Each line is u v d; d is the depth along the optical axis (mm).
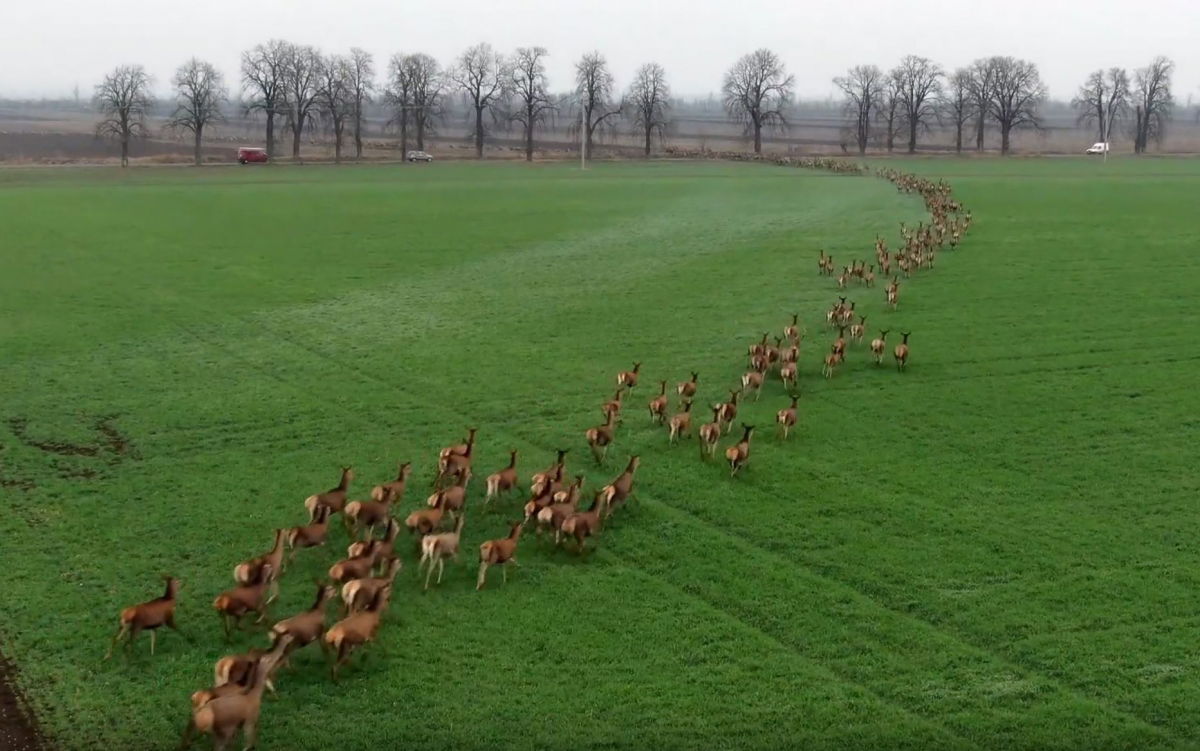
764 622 18922
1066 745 15570
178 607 19109
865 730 15875
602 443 26719
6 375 34188
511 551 20125
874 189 96750
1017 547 21844
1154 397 32219
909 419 30188
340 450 27750
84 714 15914
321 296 47344
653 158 157750
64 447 27656
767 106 185500
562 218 75812
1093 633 18484
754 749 15469
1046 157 158375
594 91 174250
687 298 47062
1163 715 16219
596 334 40438
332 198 89188
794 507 23875
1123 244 60875
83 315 42906
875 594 19938
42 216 73500
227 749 15172
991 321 42125
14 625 18422
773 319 42688
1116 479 25656
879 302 45688
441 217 76000
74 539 22031
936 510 23750
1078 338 39500
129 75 148375
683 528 22750
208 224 70938
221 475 25859
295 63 156625
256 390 32844
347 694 16516
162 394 32375
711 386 33375
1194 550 21734
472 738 15578
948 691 16844
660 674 17250
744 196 91562
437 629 18438
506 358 36781
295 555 21062
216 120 173250
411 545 21719
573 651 17875
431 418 30359
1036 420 30078
